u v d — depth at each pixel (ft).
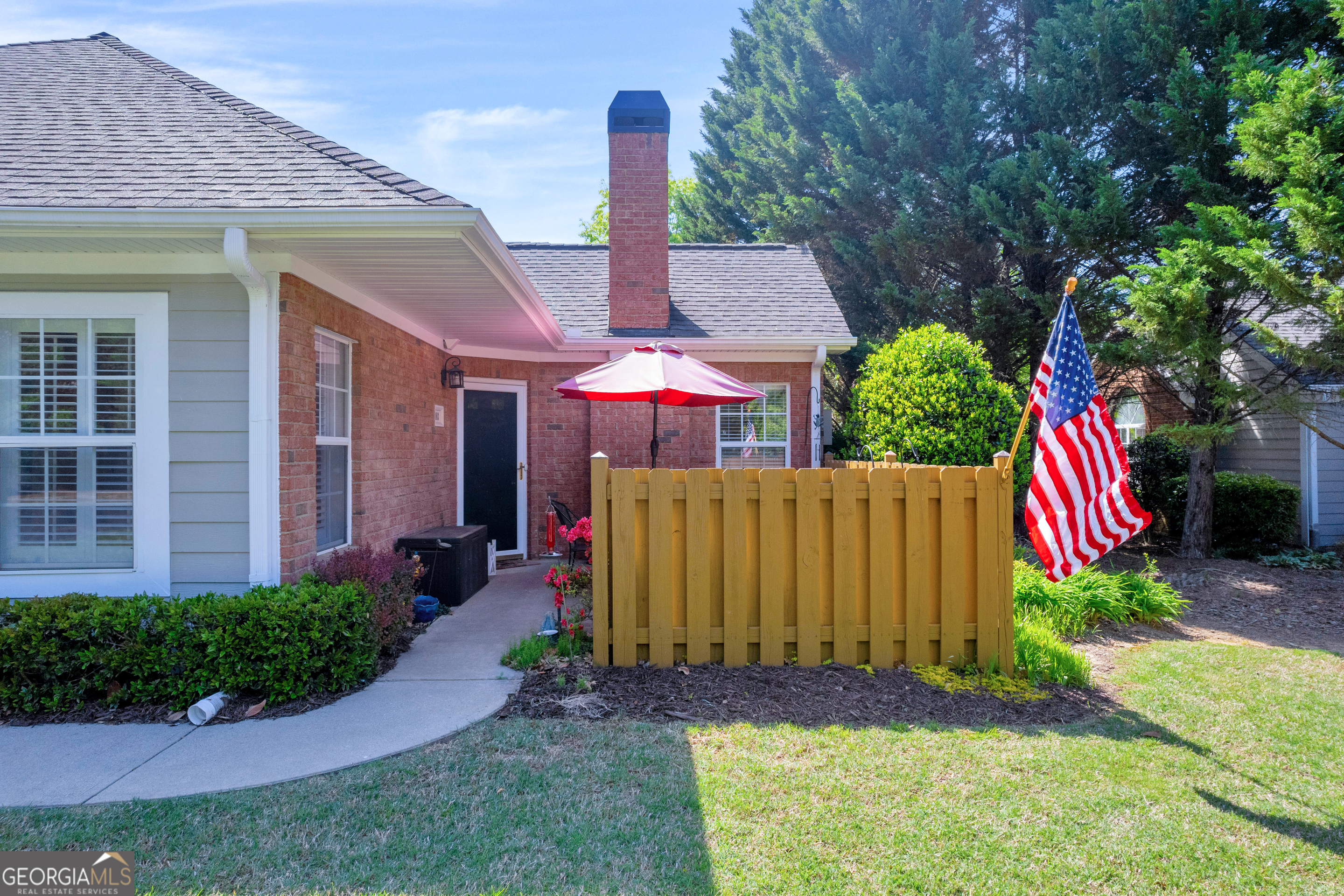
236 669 14.69
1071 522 14.76
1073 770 12.07
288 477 17.22
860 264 58.34
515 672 16.88
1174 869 9.35
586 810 10.64
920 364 31.81
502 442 32.60
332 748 12.70
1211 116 33.14
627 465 32.96
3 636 14.21
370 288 20.47
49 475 16.75
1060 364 15.19
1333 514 37.37
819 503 16.84
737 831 10.14
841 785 11.43
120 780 11.52
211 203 15.01
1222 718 14.44
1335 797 11.24
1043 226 45.93
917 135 53.36
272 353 16.80
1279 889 9.00
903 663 16.96
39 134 17.35
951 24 56.85
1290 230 26.48
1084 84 44.01
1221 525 36.14
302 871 9.14
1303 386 30.66
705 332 33.63
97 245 15.98
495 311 23.56
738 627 16.66
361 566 18.12
